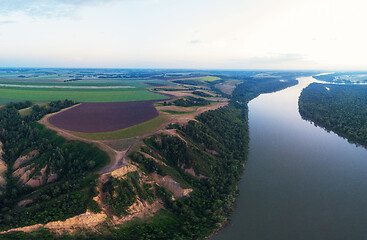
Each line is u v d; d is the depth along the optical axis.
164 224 80.12
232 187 104.94
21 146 106.06
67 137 110.75
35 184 88.19
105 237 69.38
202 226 82.00
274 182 112.75
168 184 96.50
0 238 61.19
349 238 78.69
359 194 103.06
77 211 72.06
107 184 82.88
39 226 66.75
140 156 98.19
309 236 79.75
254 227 84.12
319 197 101.00
